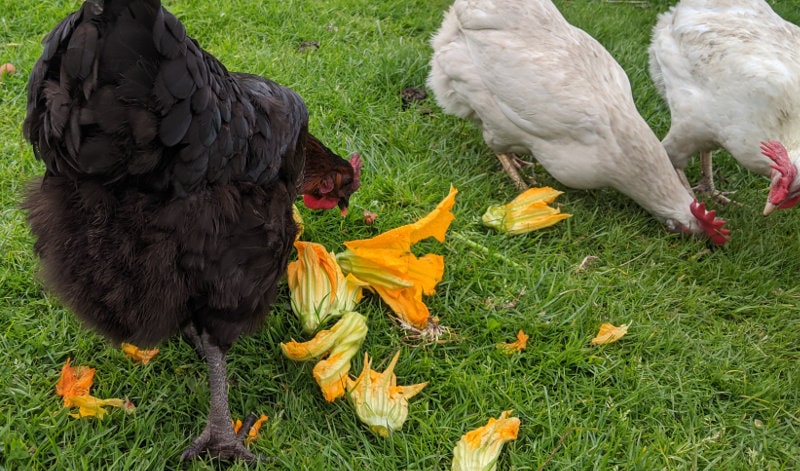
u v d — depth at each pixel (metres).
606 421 1.44
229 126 1.26
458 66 1.75
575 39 1.76
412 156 1.84
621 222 1.76
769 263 1.71
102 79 1.16
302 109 1.45
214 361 1.32
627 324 1.56
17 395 1.37
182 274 1.26
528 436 1.41
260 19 2.13
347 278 1.51
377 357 1.48
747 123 1.67
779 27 1.77
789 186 1.59
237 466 1.32
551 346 1.52
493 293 1.60
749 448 1.42
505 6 1.73
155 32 1.17
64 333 1.45
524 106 1.69
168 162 1.22
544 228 1.73
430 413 1.42
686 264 1.69
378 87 1.99
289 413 1.40
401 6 2.29
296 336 1.49
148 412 1.37
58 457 1.30
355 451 1.37
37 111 1.22
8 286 1.50
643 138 1.69
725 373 1.51
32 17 2.02
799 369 1.53
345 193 1.59
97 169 1.19
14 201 1.62
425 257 1.56
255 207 1.30
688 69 1.75
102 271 1.25
